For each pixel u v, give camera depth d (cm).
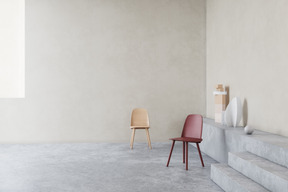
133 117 580
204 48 645
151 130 636
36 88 617
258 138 333
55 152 519
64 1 622
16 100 613
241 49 462
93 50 627
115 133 630
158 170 395
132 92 633
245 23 449
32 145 591
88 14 627
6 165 425
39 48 618
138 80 634
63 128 622
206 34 639
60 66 621
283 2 351
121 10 631
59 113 621
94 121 627
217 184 330
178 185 330
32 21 616
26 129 615
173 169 400
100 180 350
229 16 510
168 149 548
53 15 620
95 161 449
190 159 463
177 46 640
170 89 639
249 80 436
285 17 347
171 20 639
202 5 644
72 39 623
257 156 319
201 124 411
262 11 399
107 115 629
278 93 362
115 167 411
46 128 619
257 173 275
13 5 656
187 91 642
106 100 629
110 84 630
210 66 614
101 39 629
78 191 312
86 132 626
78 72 625
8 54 658
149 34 636
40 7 617
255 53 418
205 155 495
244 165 302
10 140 612
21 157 479
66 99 623
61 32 621
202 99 644
